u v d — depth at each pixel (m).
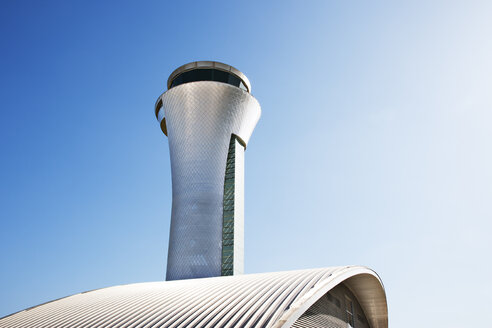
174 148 74.94
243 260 71.38
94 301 32.44
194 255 66.62
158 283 40.09
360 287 38.12
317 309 28.19
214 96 74.44
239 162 77.06
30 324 29.08
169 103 77.12
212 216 69.62
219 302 25.03
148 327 22.73
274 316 20.89
